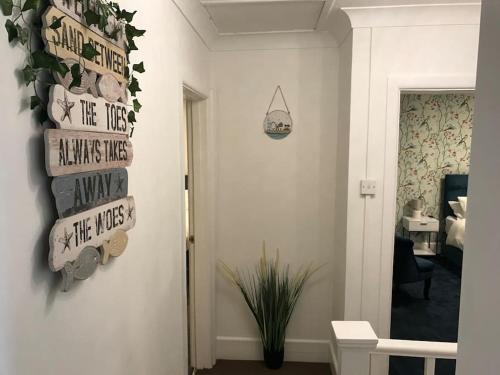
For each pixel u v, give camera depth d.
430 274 3.81
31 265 0.69
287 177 2.70
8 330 0.64
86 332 0.90
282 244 2.75
